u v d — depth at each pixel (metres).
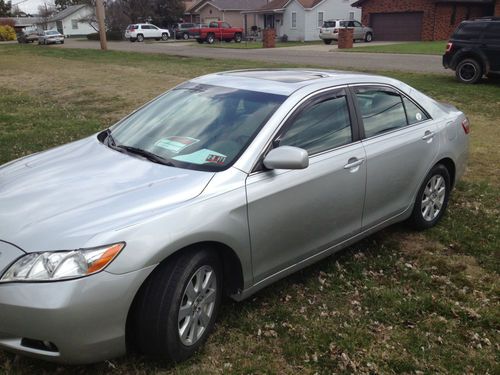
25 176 3.42
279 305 3.68
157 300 2.84
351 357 3.18
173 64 21.84
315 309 3.67
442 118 5.01
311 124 3.76
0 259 2.65
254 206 3.25
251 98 3.80
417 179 4.66
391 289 3.94
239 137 3.49
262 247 3.37
